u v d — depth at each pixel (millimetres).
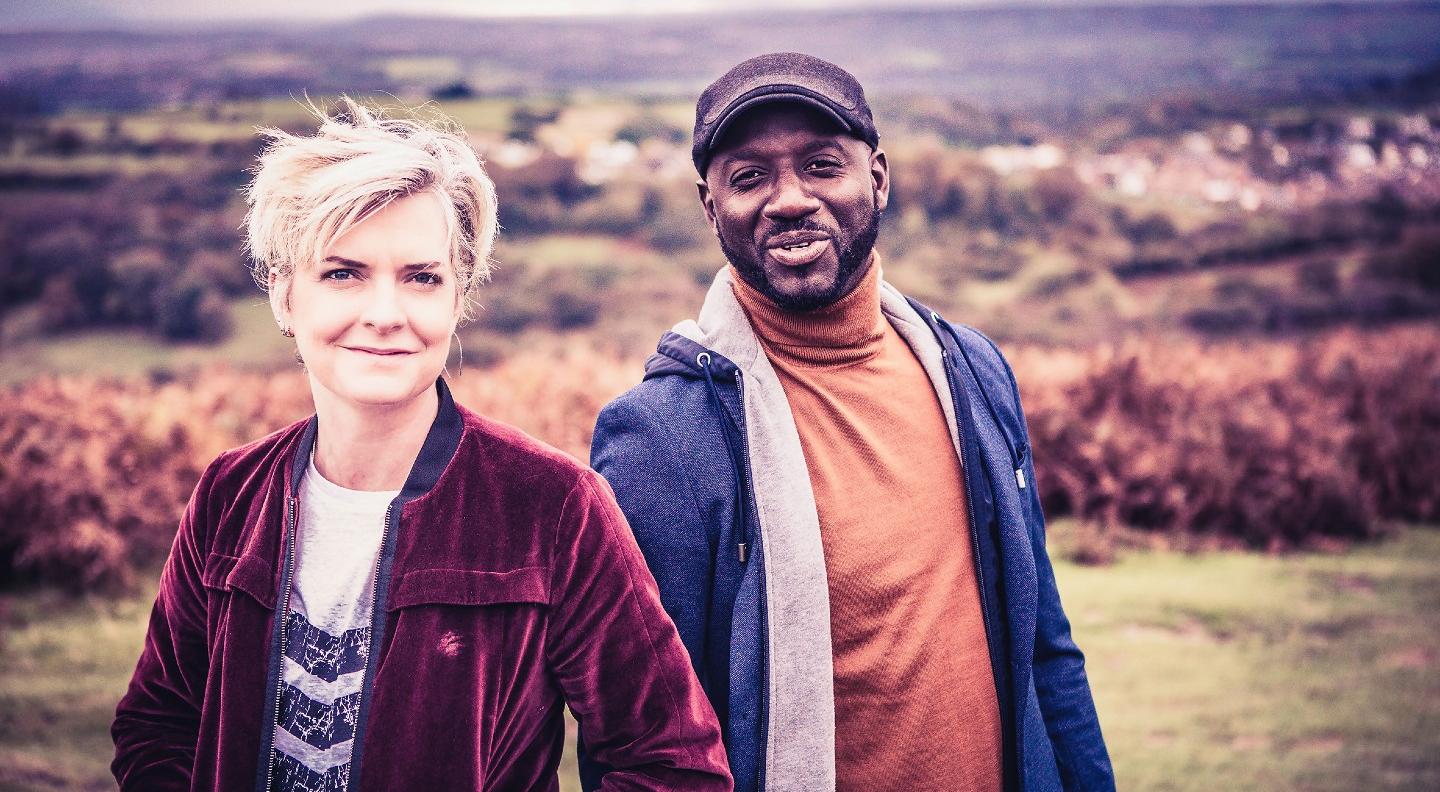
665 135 131500
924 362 1647
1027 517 1700
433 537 1191
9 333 65250
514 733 1213
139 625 6242
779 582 1448
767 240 1503
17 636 5988
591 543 1250
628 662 1258
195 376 12570
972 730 1536
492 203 1269
